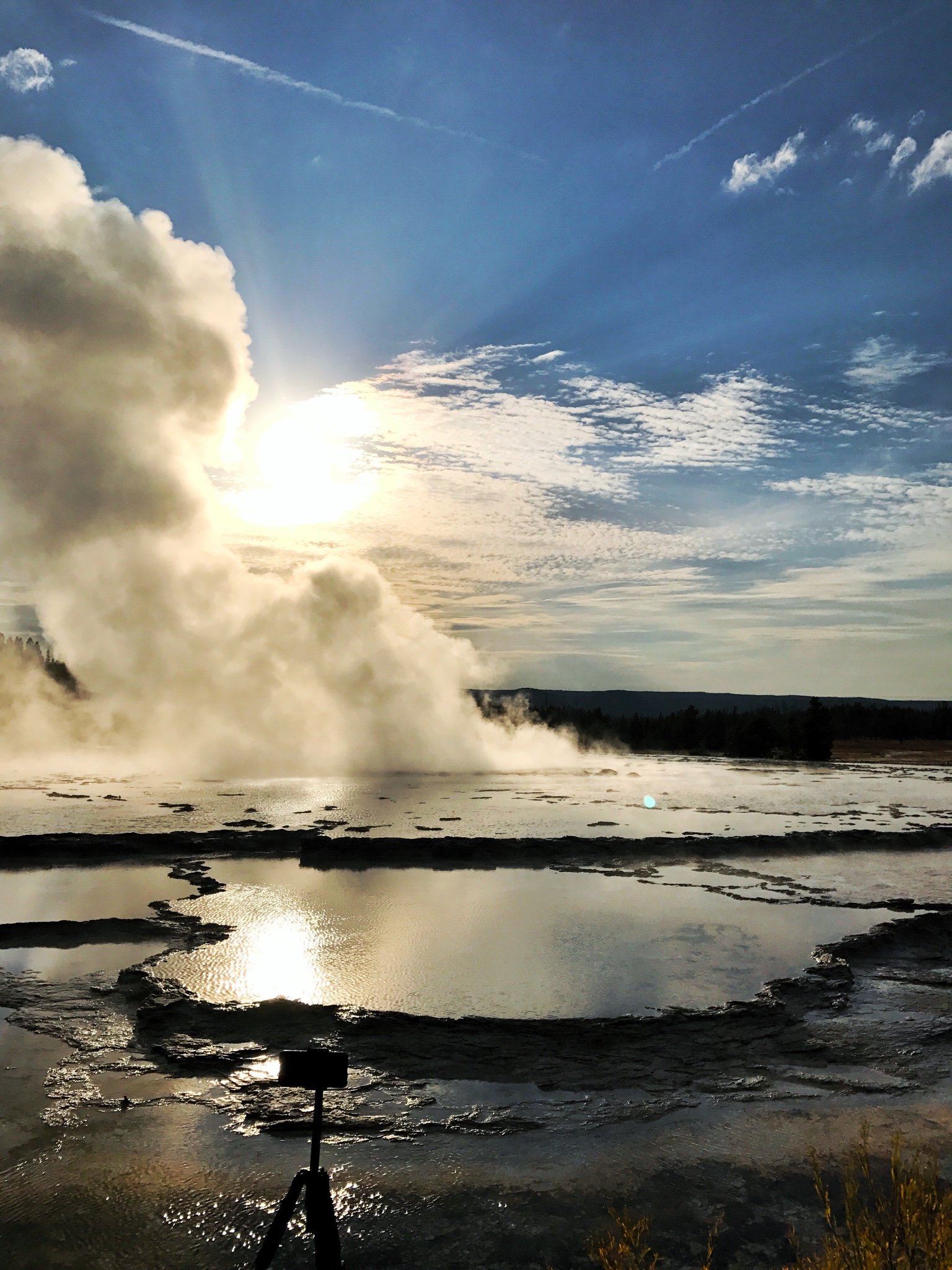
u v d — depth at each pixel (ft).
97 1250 14.61
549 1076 21.85
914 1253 12.03
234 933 33.71
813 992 28.14
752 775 106.01
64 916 35.88
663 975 29.55
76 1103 20.03
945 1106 20.39
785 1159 17.74
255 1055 22.72
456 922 36.01
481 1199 16.25
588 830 57.11
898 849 55.83
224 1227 15.26
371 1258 14.43
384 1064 22.41
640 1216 15.66
